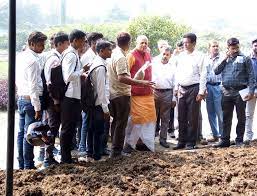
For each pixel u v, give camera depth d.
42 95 6.40
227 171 6.17
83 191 5.39
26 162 6.48
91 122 6.96
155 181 5.79
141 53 7.59
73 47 6.32
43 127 6.02
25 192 5.31
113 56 6.98
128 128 7.81
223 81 8.23
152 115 7.82
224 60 8.16
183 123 8.41
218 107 9.06
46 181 5.75
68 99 6.34
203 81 8.10
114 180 5.69
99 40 7.01
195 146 8.47
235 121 11.93
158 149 8.50
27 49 6.34
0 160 7.66
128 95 7.10
